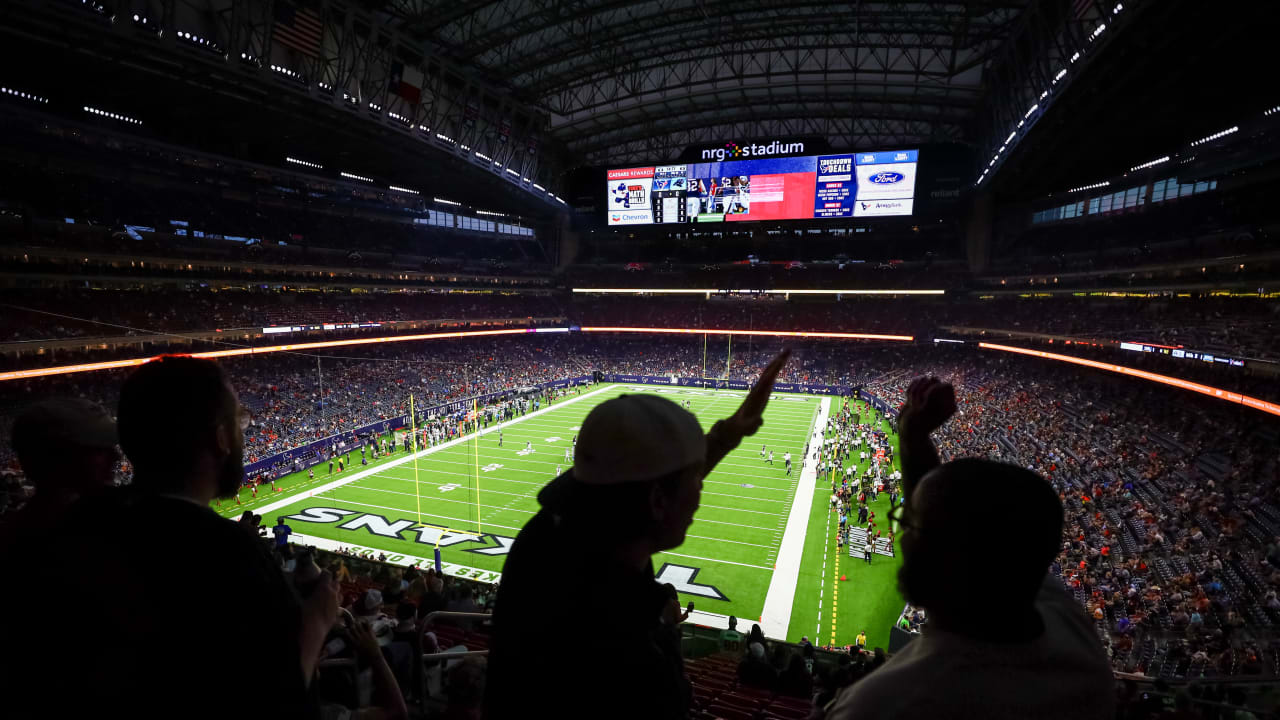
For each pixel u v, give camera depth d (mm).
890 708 1107
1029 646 1126
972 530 1115
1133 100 34469
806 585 25266
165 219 45938
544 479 38719
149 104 38625
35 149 36906
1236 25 25594
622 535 1293
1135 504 25578
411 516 32562
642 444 1253
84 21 26438
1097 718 1136
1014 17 40406
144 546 1332
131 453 1547
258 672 1340
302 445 41062
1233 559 19734
